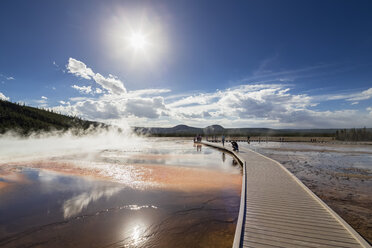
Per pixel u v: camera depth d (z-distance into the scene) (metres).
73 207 6.81
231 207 6.86
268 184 8.02
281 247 3.83
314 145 35.97
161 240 4.86
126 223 5.70
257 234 4.27
